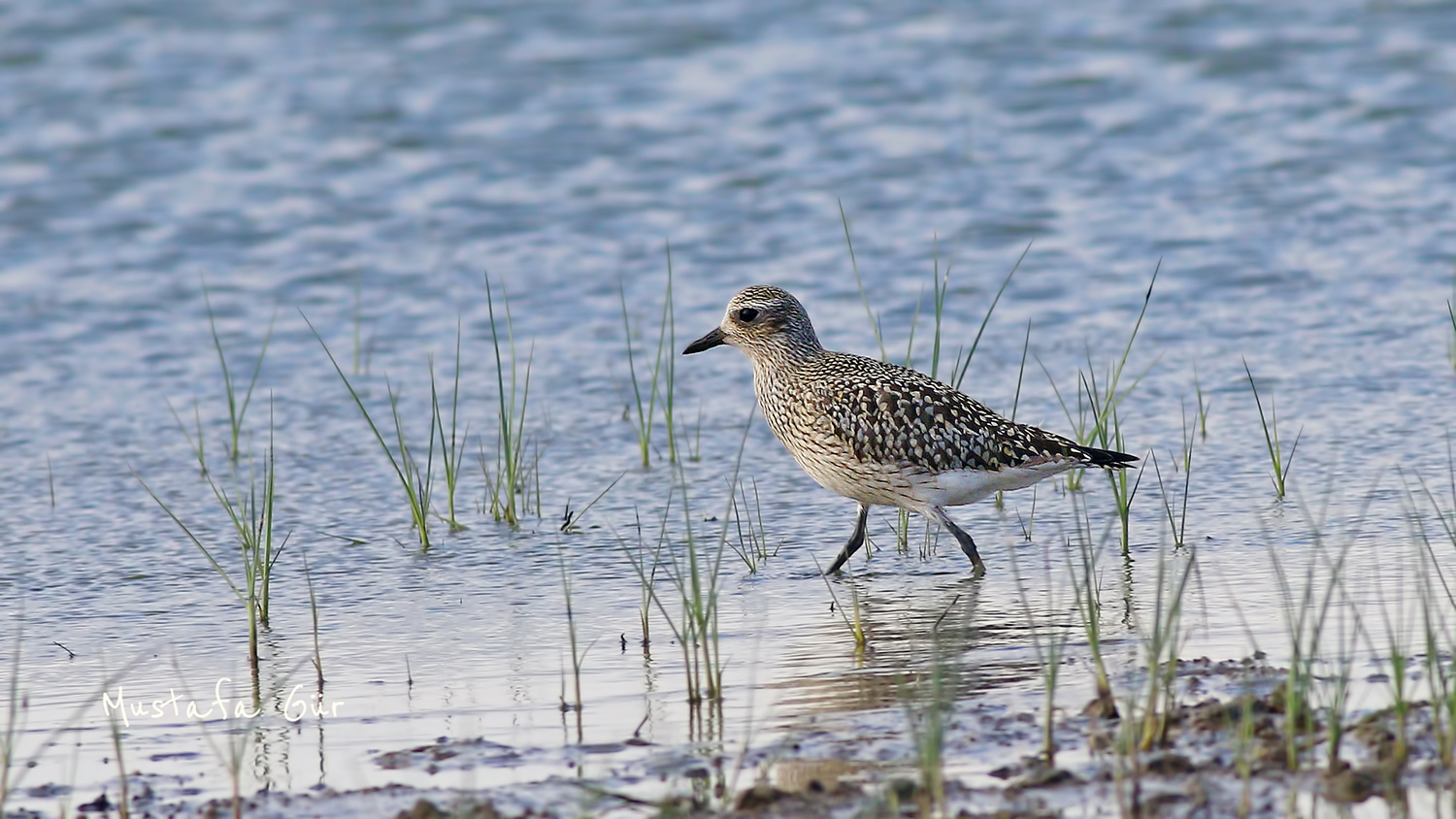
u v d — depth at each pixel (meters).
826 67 31.25
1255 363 18.00
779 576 12.86
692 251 23.16
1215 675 9.96
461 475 15.73
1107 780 8.48
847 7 34.59
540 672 10.71
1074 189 25.12
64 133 28.25
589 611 12.04
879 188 25.52
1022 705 9.74
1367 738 8.74
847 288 21.41
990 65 31.11
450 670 10.82
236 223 24.66
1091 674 10.25
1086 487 14.77
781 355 13.59
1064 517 14.04
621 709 9.96
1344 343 18.55
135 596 12.67
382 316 20.97
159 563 13.46
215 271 22.84
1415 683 9.59
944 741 9.16
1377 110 28.08
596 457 16.12
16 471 15.91
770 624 11.67
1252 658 10.20
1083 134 27.67
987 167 26.28
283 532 14.24
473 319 20.78
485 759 9.20
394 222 24.69
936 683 8.79
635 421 17.12
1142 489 14.54
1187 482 14.20
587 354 19.36
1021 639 11.09
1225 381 17.45
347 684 10.59
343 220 24.77
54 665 11.16
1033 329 19.62
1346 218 23.23
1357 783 8.14
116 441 16.80
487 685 10.49
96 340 20.22
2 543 13.93
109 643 11.59
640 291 21.66
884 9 34.53
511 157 27.36
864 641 11.14
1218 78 30.16
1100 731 9.11
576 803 8.53
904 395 12.85
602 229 24.25
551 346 19.67
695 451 16.22
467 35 33.38
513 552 13.56
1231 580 12.01
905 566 13.07
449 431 16.97
